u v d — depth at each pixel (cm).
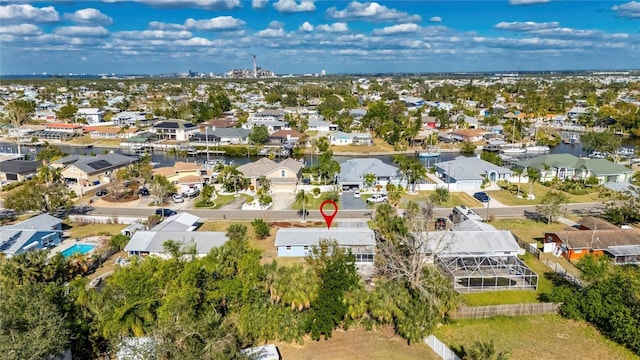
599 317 3950
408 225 5488
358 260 5288
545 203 6838
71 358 3350
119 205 7512
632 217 6669
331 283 3934
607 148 11569
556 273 4988
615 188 7938
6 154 11488
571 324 4062
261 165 8775
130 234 5950
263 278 3928
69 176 8831
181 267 3975
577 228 6253
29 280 4062
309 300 3891
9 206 6481
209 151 12912
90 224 6656
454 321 4119
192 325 3136
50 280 4356
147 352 2955
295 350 3738
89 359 3481
